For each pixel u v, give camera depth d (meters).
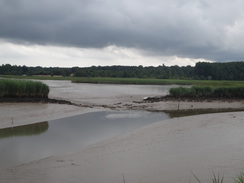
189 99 39.44
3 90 28.08
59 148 12.88
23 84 29.61
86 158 11.02
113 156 11.21
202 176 8.56
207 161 10.17
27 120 20.14
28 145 13.30
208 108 33.72
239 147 12.30
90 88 59.41
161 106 33.31
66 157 11.26
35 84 30.75
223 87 42.69
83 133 16.52
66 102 31.05
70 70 182.75
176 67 197.12
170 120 21.69
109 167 9.69
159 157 10.86
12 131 16.47
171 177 8.52
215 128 17.55
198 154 11.19
